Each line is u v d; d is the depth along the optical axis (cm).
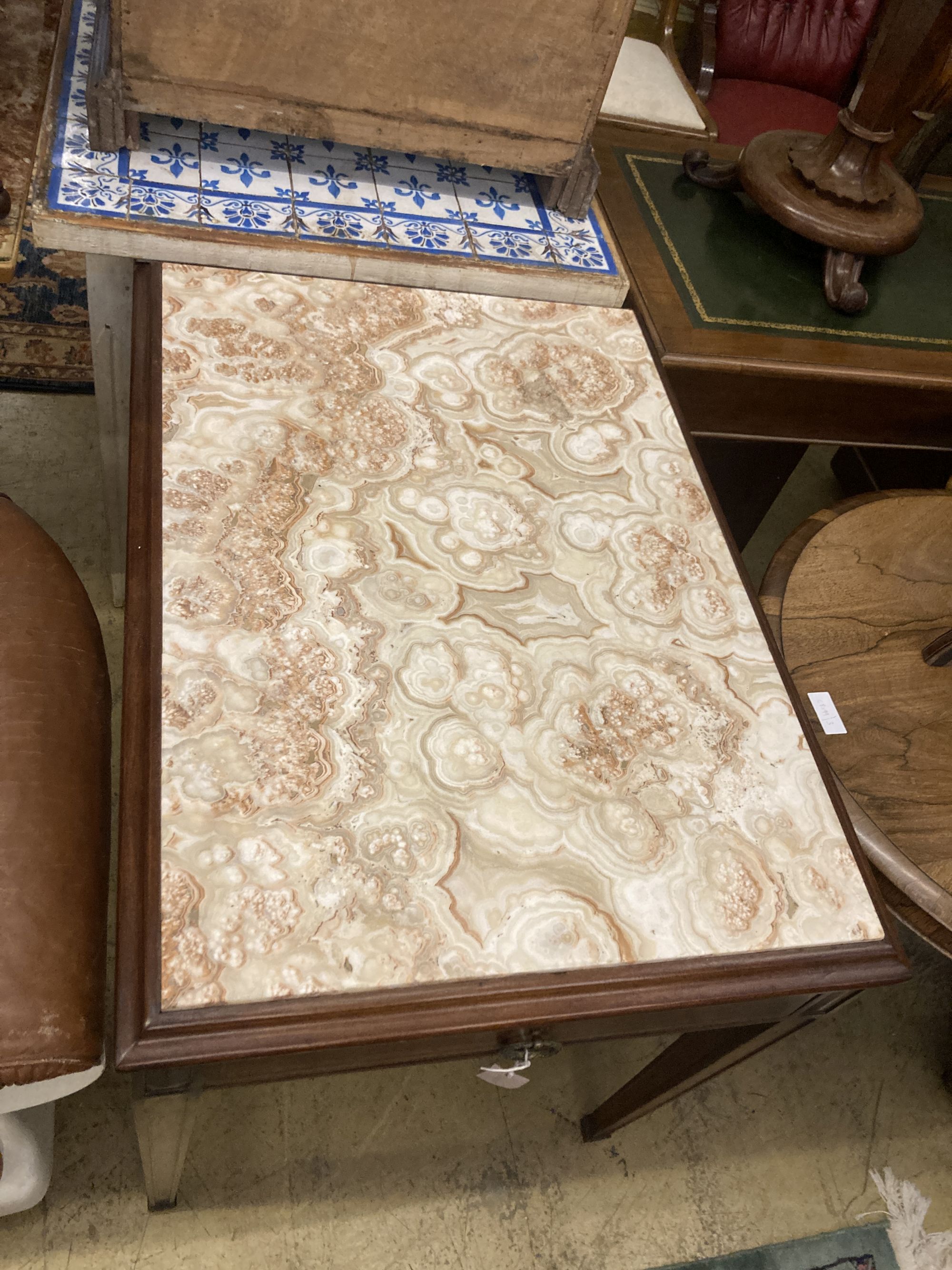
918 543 160
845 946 92
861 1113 167
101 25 129
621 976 84
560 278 142
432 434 120
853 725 136
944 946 122
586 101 132
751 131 241
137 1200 137
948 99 182
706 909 90
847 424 169
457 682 99
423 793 90
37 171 123
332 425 116
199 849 82
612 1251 147
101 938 94
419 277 136
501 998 81
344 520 108
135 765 86
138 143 131
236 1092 148
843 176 159
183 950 77
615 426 129
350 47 119
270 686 93
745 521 219
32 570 110
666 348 147
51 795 97
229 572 100
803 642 143
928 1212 160
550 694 101
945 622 151
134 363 116
